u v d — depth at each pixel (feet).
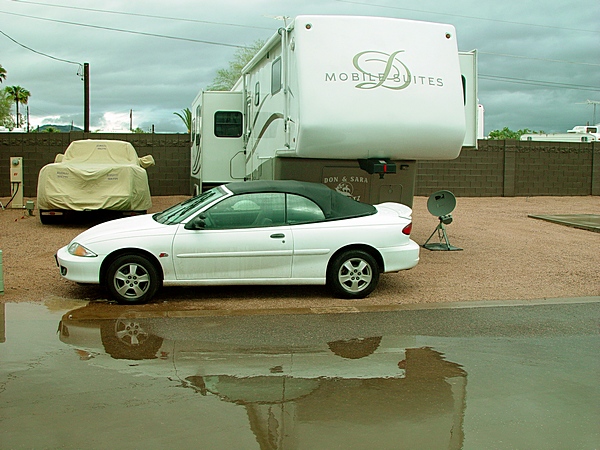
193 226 25.48
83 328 21.76
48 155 67.92
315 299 26.81
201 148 46.57
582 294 28.55
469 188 76.43
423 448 13.14
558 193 79.46
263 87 38.06
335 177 34.04
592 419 14.79
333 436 13.62
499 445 13.37
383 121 30.22
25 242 39.47
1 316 23.22
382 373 17.69
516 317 24.34
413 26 31.53
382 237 26.68
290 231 25.91
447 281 30.83
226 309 24.93
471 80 36.04
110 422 14.16
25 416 14.46
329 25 30.45
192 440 13.32
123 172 45.29
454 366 18.40
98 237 25.29
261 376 17.26
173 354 19.06
